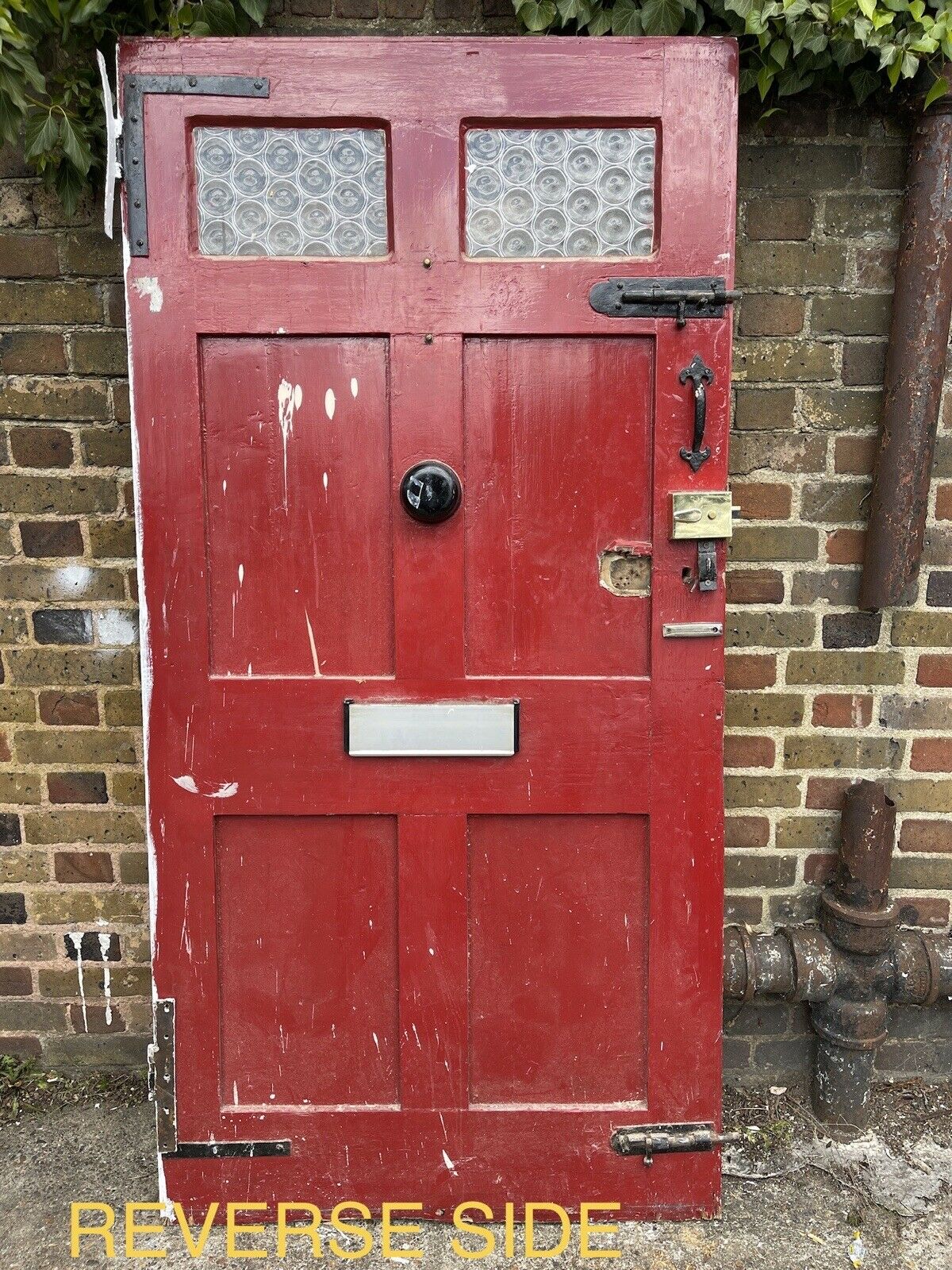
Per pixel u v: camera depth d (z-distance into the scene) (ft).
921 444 6.41
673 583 5.95
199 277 5.70
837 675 7.00
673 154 5.63
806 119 6.43
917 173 6.21
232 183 5.71
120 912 7.34
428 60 5.56
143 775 7.15
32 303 6.60
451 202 5.65
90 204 6.51
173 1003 6.26
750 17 5.57
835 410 6.72
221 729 6.04
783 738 7.09
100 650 7.00
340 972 6.30
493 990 6.31
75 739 7.11
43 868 7.28
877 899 6.88
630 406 5.85
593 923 6.27
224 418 5.84
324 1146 6.37
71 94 6.03
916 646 6.95
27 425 6.73
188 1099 6.33
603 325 5.74
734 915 7.31
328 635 6.03
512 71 5.57
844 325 6.63
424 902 6.19
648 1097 6.35
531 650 6.04
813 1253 6.07
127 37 5.57
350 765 6.08
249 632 6.02
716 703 6.04
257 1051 6.35
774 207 6.53
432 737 6.04
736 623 6.96
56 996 7.43
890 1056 7.41
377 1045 6.36
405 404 5.79
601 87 5.59
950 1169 6.68
